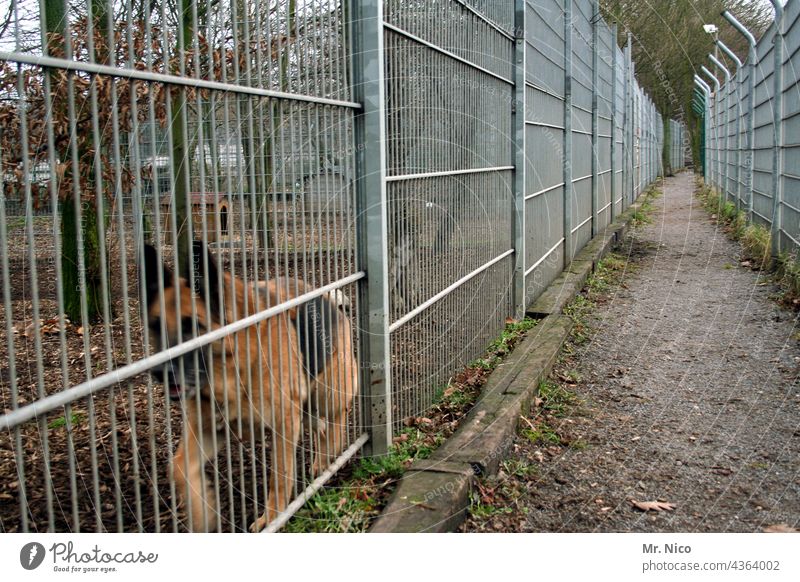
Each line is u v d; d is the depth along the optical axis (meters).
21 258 9.77
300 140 3.43
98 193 2.22
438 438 4.59
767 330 7.52
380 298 4.16
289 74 3.35
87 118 3.30
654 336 7.53
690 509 3.88
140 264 2.56
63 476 4.05
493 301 6.96
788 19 10.81
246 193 3.13
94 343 6.66
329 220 3.78
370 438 4.26
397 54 4.42
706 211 20.58
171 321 2.91
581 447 4.72
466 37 5.91
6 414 1.92
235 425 3.45
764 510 3.84
